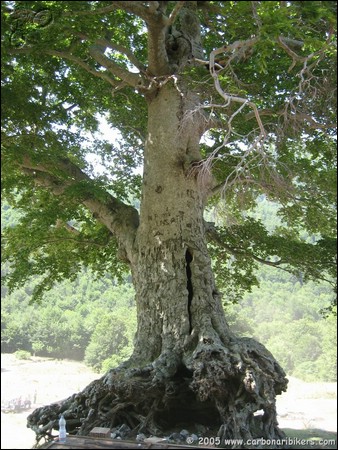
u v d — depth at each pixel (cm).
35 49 1467
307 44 1440
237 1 1259
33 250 2006
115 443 1022
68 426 1355
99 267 2325
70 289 5453
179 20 1797
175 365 1326
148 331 1439
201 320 1391
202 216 1591
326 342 4156
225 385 1266
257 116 1401
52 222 1778
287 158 1828
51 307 4959
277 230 2208
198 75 1582
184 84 1605
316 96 1573
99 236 1995
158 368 1306
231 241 1953
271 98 1775
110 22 1700
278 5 1234
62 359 4562
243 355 1290
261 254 1988
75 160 2188
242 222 2036
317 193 1820
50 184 1775
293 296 5059
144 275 1502
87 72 1889
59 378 3638
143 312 1472
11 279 1970
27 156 1577
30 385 3338
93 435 1207
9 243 1973
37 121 1591
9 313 5066
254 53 1725
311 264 1880
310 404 2473
